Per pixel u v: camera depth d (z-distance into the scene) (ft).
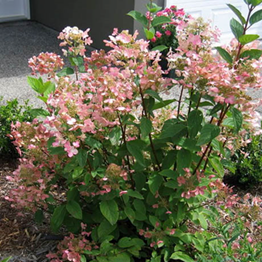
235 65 7.59
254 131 9.16
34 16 34.94
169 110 9.64
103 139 8.55
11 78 22.70
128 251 8.73
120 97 7.41
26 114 13.88
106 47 26.50
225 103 7.22
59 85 8.81
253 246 8.52
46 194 8.68
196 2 25.72
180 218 8.55
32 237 10.23
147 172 9.27
